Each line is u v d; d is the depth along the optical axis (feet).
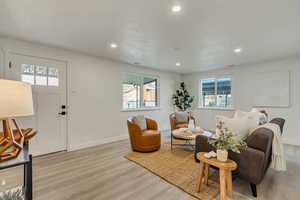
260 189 6.38
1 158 3.57
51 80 10.47
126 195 5.98
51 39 9.12
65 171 7.95
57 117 10.72
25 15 6.48
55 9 6.05
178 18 6.75
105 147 12.09
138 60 13.99
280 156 6.33
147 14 6.43
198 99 19.33
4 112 3.03
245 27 7.57
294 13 6.30
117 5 5.80
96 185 6.67
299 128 12.46
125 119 14.97
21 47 9.24
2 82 3.08
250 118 7.30
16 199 3.84
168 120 19.65
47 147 10.28
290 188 6.45
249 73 15.10
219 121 6.71
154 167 8.38
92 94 12.51
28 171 3.86
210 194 5.99
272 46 10.25
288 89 12.94
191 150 11.28
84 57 12.02
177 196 5.92
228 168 5.14
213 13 6.33
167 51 11.36
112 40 9.29
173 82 20.17
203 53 11.80
